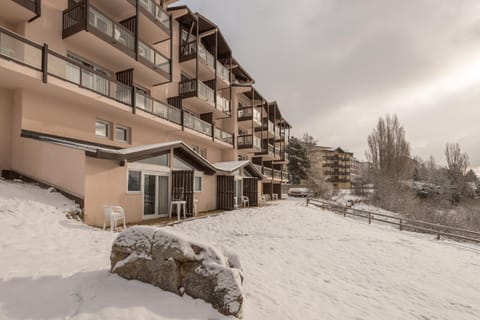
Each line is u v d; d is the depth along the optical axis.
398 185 30.41
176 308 2.83
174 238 3.21
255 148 24.67
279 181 33.22
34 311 2.49
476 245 11.09
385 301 4.37
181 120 15.58
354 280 5.28
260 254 6.61
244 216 12.50
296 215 13.93
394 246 8.81
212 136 19.14
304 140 51.84
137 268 3.25
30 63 8.16
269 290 4.26
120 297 2.88
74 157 7.68
